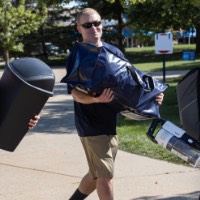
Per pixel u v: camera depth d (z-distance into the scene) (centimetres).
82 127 488
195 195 613
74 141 947
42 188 656
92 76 420
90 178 518
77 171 736
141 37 5188
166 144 407
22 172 735
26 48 4719
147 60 4153
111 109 483
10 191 645
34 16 3316
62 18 4722
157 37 1467
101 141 482
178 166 749
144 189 643
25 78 343
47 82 347
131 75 426
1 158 821
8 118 347
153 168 741
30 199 612
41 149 884
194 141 406
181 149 399
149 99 441
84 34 487
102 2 4494
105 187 482
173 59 4022
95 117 484
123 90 425
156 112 446
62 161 795
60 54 4900
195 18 3581
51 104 1534
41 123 1166
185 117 421
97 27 484
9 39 3259
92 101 464
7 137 353
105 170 481
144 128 1027
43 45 4831
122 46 4781
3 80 354
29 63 351
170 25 4244
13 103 344
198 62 3384
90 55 423
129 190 639
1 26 3228
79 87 443
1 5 3123
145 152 830
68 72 440
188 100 416
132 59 4359
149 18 4178
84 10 492
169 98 1534
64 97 1725
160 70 2862
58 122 1178
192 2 1489
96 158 484
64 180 690
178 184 660
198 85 407
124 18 5259
